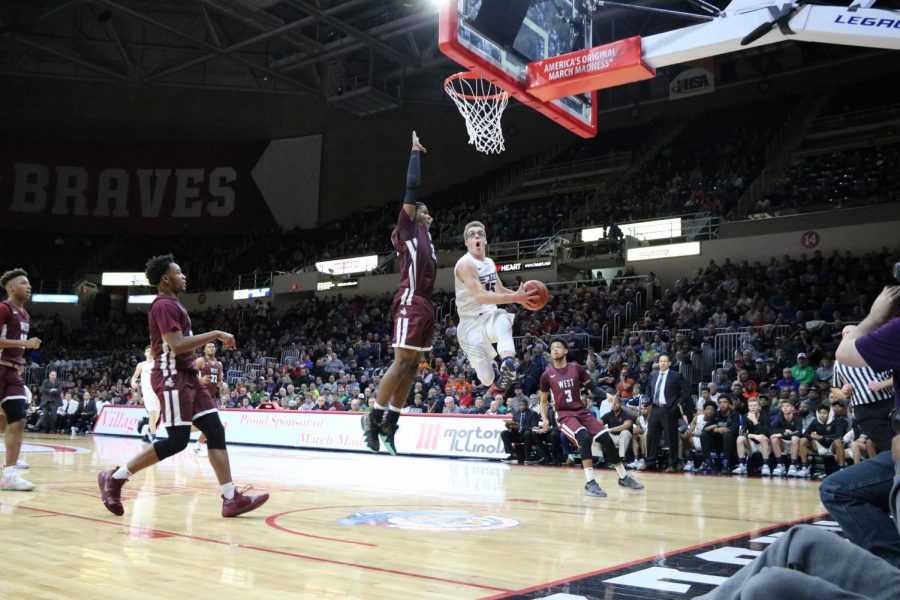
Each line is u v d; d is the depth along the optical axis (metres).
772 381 13.39
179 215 32.75
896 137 22.95
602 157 28.58
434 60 26.00
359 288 26.45
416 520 5.50
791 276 17.81
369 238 29.12
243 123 31.33
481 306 5.18
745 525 5.48
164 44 28.42
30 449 13.19
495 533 4.96
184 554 4.00
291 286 28.39
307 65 27.95
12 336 6.75
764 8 7.43
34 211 32.28
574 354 16.75
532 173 29.70
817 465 11.00
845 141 23.94
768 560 1.84
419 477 9.31
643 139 28.97
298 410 16.36
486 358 5.12
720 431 11.36
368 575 3.57
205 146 33.06
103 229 32.66
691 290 18.67
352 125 31.50
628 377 13.88
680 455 11.73
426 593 3.22
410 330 4.36
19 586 3.23
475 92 9.66
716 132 27.34
